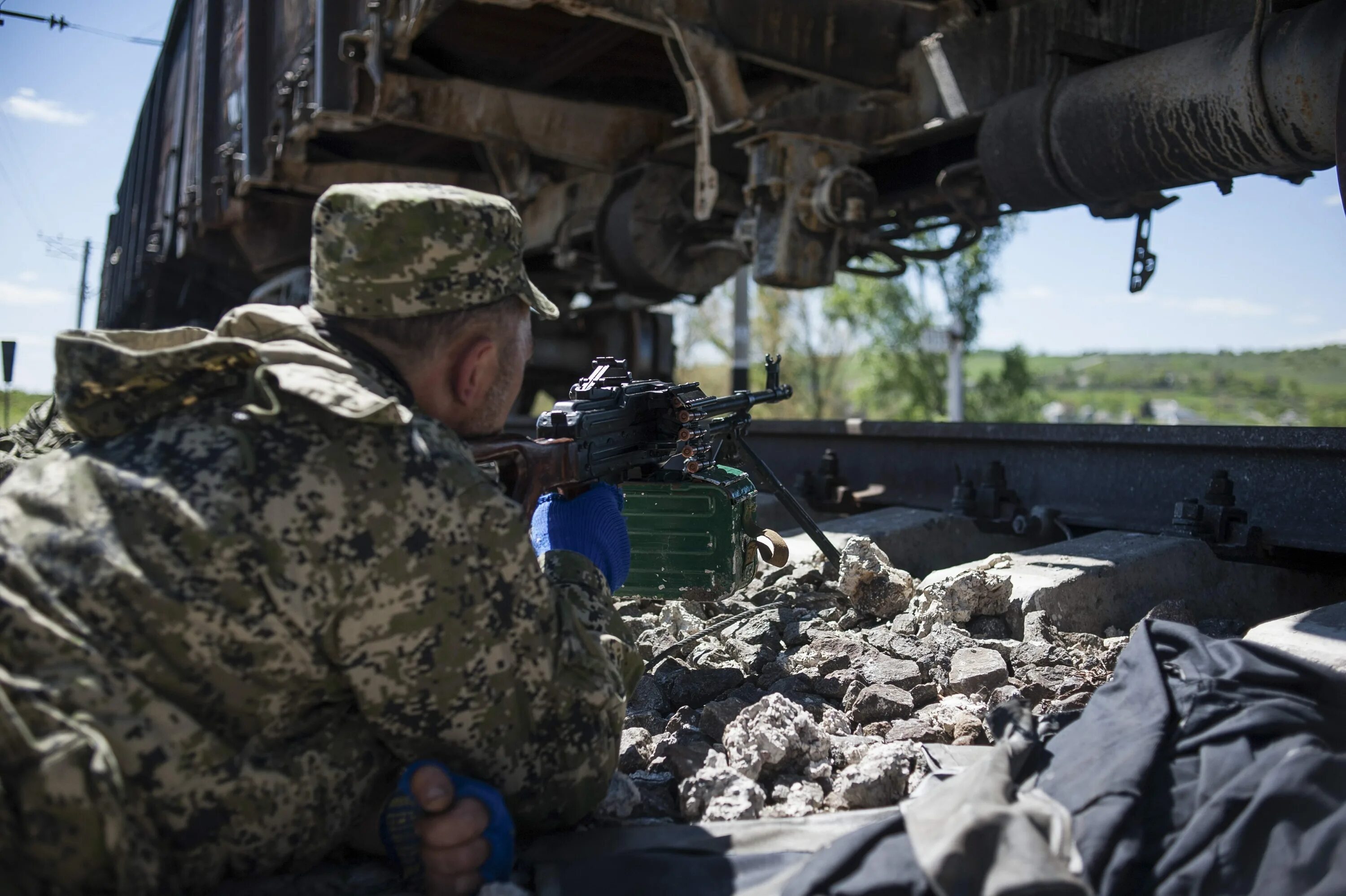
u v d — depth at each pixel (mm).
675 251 7293
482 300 1625
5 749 1247
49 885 1272
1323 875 1463
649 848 1734
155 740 1343
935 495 4988
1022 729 1813
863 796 1947
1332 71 3500
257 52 7859
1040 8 4816
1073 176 4562
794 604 3281
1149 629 2031
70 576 1358
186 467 1414
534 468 1842
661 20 4949
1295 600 3539
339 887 1610
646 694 2594
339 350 1586
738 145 5801
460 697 1525
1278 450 3594
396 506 1450
